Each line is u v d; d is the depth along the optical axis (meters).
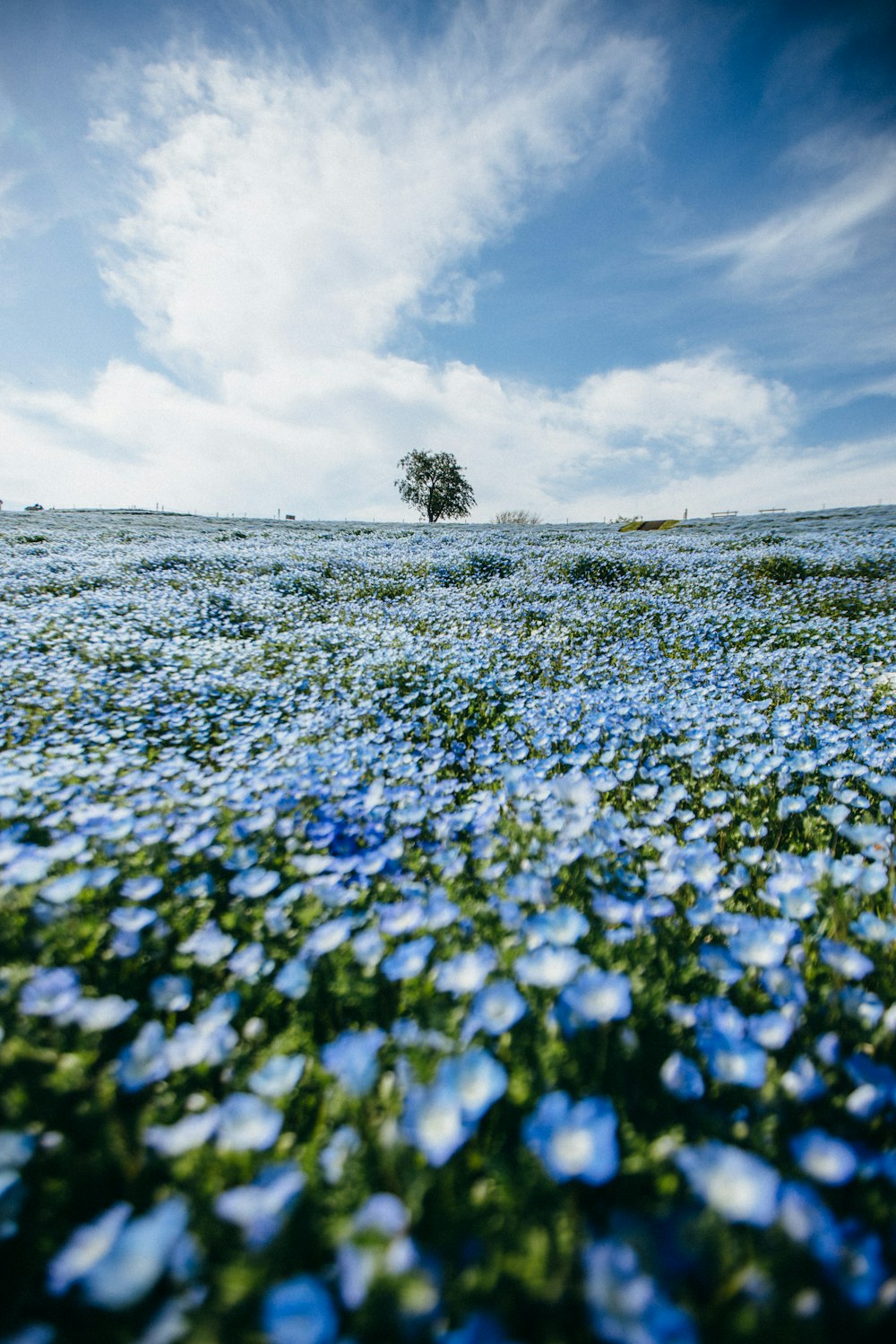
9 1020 1.67
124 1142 1.37
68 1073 1.50
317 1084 1.57
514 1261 1.02
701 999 1.80
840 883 2.21
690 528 34.66
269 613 9.52
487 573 14.28
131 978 1.97
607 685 5.61
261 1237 1.05
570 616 8.96
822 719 4.75
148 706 5.14
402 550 19.98
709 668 6.36
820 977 1.93
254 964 1.92
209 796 3.04
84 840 2.40
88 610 8.82
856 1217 1.22
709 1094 1.52
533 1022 1.63
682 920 2.26
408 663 6.09
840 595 10.39
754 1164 1.07
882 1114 1.43
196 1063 1.54
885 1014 1.61
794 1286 0.99
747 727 4.29
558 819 2.67
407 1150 1.19
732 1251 1.03
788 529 28.56
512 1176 1.21
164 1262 0.99
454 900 2.31
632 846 2.74
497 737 4.52
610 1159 1.07
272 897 2.44
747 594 11.12
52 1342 1.07
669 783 3.62
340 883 2.47
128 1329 1.10
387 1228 0.99
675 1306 0.97
